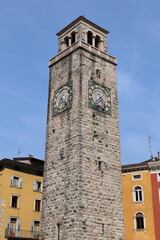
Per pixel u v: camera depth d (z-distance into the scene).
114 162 52.66
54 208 49.41
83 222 45.16
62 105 55.38
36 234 65.06
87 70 55.47
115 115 56.44
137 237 61.00
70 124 52.22
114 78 59.50
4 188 63.28
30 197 66.88
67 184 48.72
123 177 66.56
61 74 58.47
